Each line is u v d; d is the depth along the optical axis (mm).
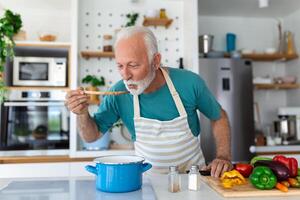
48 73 2402
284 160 969
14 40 2396
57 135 2385
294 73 3166
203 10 3125
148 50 1089
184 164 1352
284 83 3047
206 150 2508
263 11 3166
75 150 2326
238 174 933
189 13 2547
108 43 2562
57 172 2279
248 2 2928
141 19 2730
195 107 1367
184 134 1323
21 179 1075
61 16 2896
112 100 1334
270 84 3002
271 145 2645
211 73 2627
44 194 865
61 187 949
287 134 2785
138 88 1138
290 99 3215
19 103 2326
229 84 2637
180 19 2779
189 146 1353
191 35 2475
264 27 3330
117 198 819
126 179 878
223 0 2873
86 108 1151
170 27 2762
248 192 841
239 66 2662
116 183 871
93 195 851
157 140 1324
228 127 1384
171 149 1329
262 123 3234
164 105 1297
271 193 848
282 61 3318
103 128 1381
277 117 3244
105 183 879
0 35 2236
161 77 1292
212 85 2617
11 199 813
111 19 2705
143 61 1072
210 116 1380
